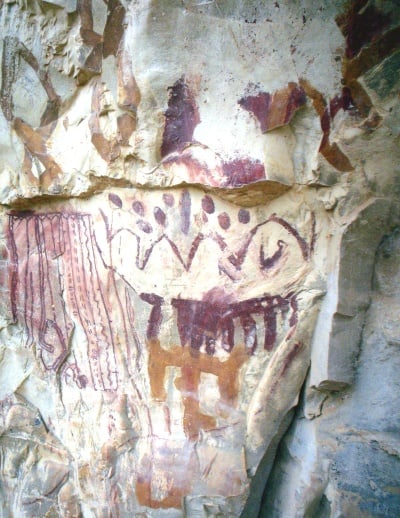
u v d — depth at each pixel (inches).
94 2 57.1
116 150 59.5
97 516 67.1
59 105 63.7
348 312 56.4
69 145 63.4
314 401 61.1
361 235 54.6
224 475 60.7
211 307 60.2
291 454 63.8
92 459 67.7
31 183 66.1
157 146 58.4
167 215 60.7
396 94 50.7
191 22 53.9
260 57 53.1
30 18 61.5
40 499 72.0
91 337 67.6
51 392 72.2
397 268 57.1
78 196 64.9
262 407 60.0
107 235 64.2
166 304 61.8
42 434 72.8
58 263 68.7
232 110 54.9
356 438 59.1
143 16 53.9
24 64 63.4
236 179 54.7
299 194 55.9
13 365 74.3
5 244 71.7
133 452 65.7
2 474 75.2
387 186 53.4
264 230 57.7
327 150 53.1
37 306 71.0
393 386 57.9
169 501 62.6
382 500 56.3
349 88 51.5
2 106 65.7
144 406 64.9
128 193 62.2
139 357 64.7
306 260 57.3
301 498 60.1
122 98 57.3
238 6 52.8
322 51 51.2
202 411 62.1
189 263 60.6
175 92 56.2
